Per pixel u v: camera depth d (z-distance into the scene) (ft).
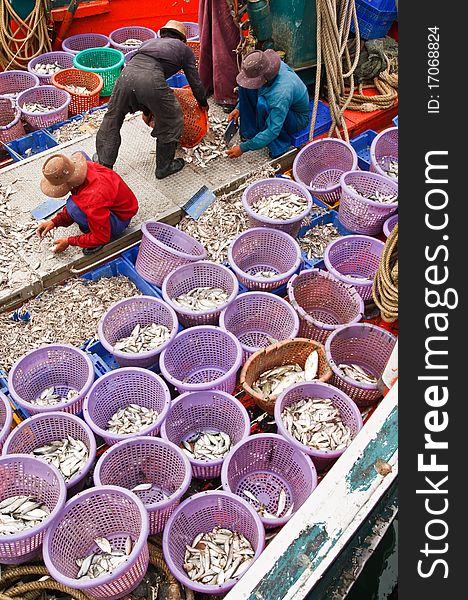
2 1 20.88
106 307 14.79
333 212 17.07
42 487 10.97
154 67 15.35
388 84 20.51
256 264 16.10
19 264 14.97
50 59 22.29
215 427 12.78
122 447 11.19
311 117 19.06
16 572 10.33
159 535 11.13
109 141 16.15
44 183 13.88
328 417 12.25
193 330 13.30
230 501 10.58
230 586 9.72
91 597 9.92
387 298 13.30
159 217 16.22
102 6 23.15
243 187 17.53
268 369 13.52
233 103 19.94
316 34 18.54
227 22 18.21
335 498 9.48
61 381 13.52
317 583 9.05
